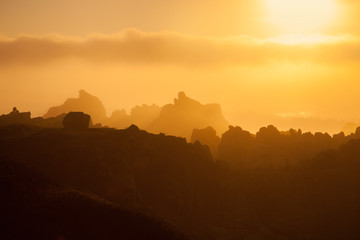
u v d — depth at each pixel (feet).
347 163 563.07
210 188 533.55
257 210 521.65
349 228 500.74
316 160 574.56
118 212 384.27
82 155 469.98
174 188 503.61
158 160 518.78
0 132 510.99
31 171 415.85
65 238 352.69
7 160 419.13
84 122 540.11
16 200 372.79
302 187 542.16
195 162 550.77
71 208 375.04
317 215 515.91
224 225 492.95
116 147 487.20
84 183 456.45
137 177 505.25
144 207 469.57
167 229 395.75
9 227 349.82
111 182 463.42
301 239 489.26
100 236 361.10
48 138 487.20
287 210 521.24
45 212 367.25
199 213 507.30
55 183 416.26
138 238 369.30
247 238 475.72
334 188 538.88
